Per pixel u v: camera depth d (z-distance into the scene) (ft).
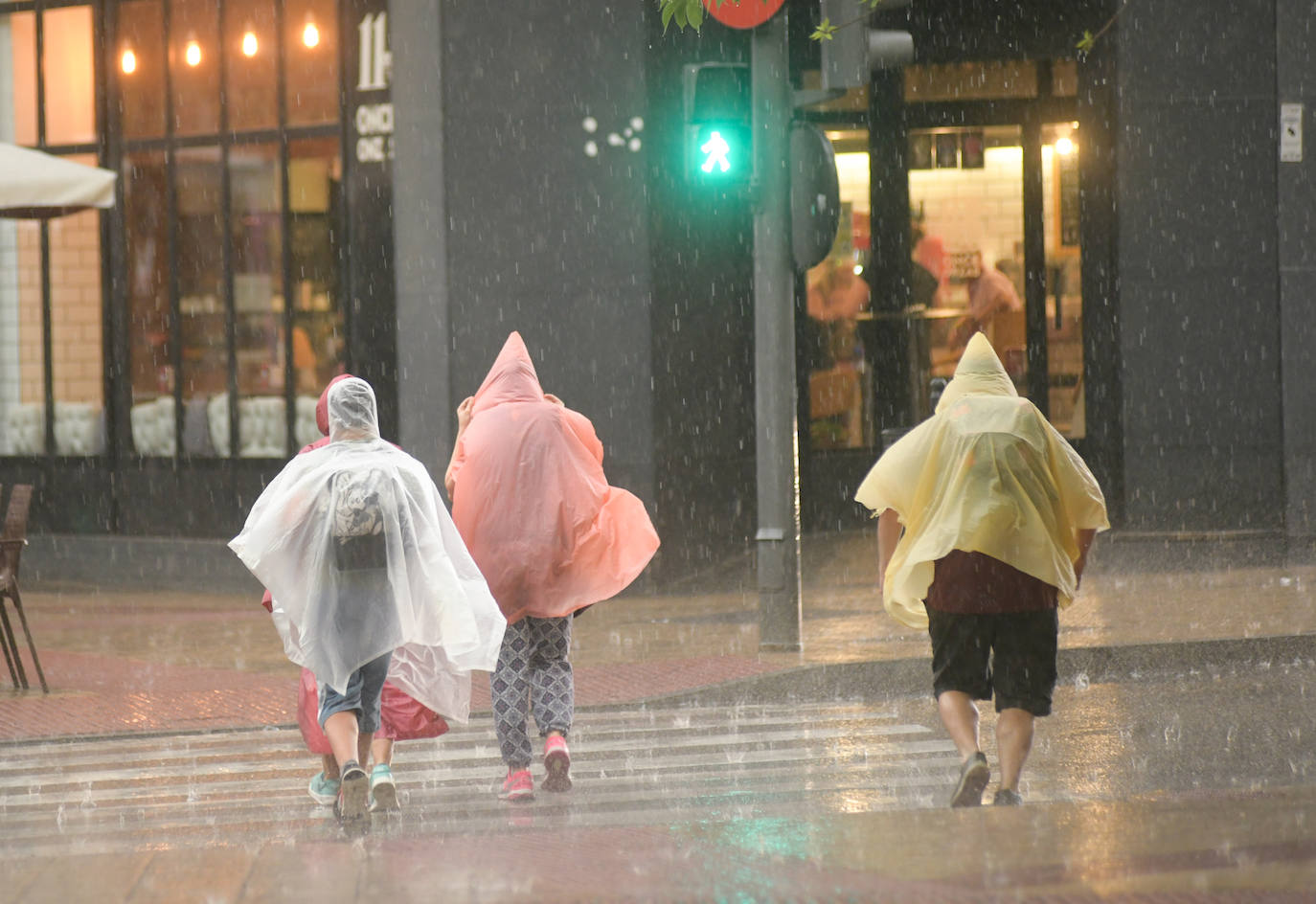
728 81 108.88
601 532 76.43
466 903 47.26
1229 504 161.38
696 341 154.20
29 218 141.08
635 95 143.84
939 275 179.73
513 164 146.30
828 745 85.61
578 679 102.78
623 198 144.25
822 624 121.60
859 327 179.42
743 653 109.91
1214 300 160.86
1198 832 53.98
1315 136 159.22
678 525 148.97
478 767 81.97
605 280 144.66
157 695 101.96
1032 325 179.11
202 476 164.14
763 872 49.90
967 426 69.10
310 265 158.71
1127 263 162.50
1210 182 160.76
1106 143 171.53
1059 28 174.60
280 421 160.45
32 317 171.53
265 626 134.00
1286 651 107.45
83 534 169.27
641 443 144.46
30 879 51.19
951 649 68.08
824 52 106.42
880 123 178.09
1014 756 66.54
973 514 67.21
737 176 109.29
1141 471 162.61
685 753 83.92
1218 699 96.07
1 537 106.11
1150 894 46.29
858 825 56.95
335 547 68.18
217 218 163.02
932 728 90.38
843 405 179.73
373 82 155.22
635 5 143.33
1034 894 46.47
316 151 157.99
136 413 167.73
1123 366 163.12
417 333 148.25
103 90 167.43
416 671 73.82
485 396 79.66
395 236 149.07
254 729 92.22
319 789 74.69
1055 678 68.33
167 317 165.78
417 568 69.31
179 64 164.04
